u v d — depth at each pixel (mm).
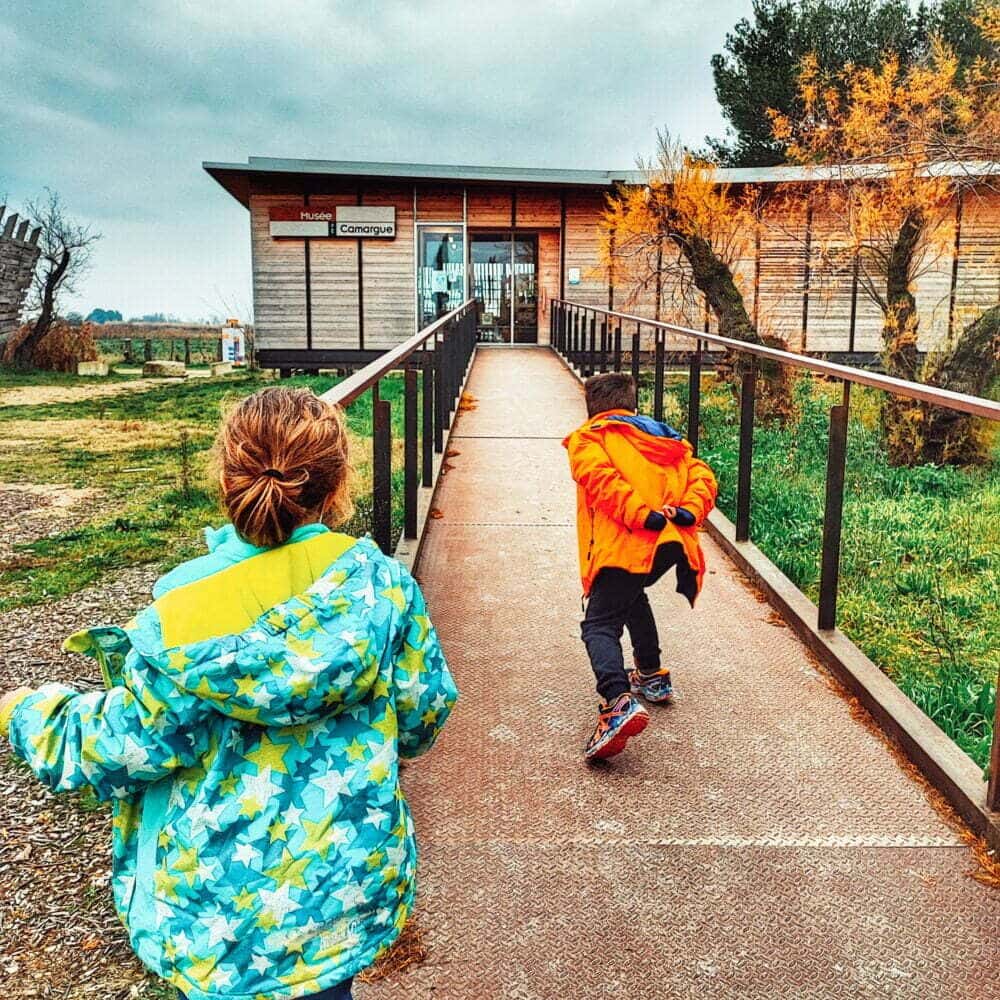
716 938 2416
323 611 1445
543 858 2729
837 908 2525
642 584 3244
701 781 3139
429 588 4898
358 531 4051
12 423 13602
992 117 12500
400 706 1573
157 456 10578
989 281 18672
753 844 2799
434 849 2764
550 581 5027
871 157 12898
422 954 2348
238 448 1533
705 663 4051
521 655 4105
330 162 19250
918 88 12836
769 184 19031
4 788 3375
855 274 14094
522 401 11164
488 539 5730
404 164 19391
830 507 4051
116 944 2533
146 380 21562
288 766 1454
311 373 21016
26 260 24469
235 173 20016
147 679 1374
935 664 4449
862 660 3850
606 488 3117
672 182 15320
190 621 1428
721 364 9227
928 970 2309
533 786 3102
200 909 1413
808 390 8539
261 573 1504
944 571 5738
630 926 2457
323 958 1422
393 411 12258
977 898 2570
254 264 20688
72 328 25828
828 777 3166
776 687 3828
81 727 1375
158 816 1473
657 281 18094
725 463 7562
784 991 2244
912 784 3129
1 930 2590
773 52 30469
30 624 5109
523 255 20938
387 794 1491
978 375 10055
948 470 8250
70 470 9773
